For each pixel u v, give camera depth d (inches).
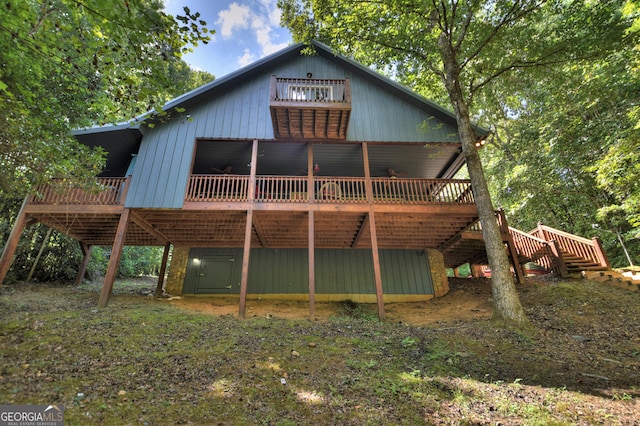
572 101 477.4
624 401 138.9
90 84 230.1
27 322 211.3
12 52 171.3
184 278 457.1
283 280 462.9
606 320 253.4
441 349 203.9
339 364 175.6
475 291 445.4
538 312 288.4
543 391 147.9
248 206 338.3
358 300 456.8
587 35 329.1
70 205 326.3
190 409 121.2
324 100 338.6
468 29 368.8
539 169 534.3
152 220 376.8
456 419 122.6
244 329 240.7
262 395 136.3
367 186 362.6
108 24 137.2
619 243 515.5
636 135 319.3
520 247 457.1
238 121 384.8
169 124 373.1
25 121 207.3
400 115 412.2
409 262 484.1
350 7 342.3
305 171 482.6
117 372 147.9
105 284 302.2
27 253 422.9
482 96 616.1
